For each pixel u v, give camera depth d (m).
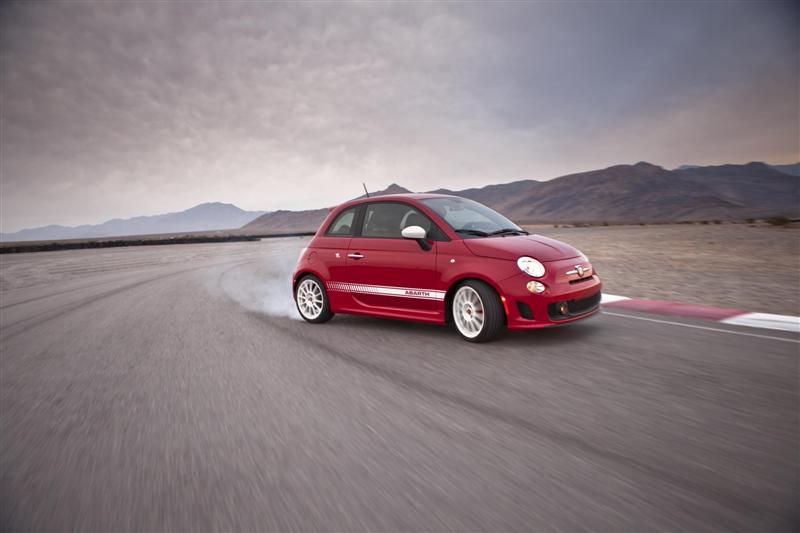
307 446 2.71
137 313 8.12
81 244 72.44
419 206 5.50
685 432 2.64
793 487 2.05
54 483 2.45
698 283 8.92
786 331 4.85
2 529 2.04
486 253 4.82
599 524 1.84
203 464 2.56
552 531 1.82
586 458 2.39
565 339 4.84
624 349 4.39
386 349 4.84
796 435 2.55
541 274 4.61
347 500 2.12
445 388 3.59
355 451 2.61
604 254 17.67
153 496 2.25
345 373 4.08
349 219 6.14
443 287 5.02
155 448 2.80
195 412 3.36
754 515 1.86
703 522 1.82
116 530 1.99
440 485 2.20
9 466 2.69
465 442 2.65
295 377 4.05
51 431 3.19
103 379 4.34
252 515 2.04
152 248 57.44
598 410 3.02
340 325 6.18
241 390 3.78
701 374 3.61
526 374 3.82
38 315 8.77
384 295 5.55
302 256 6.42
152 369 4.56
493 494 2.10
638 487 2.10
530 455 2.46
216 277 14.41
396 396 3.46
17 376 4.67
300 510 2.06
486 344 4.82
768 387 3.29
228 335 5.91
